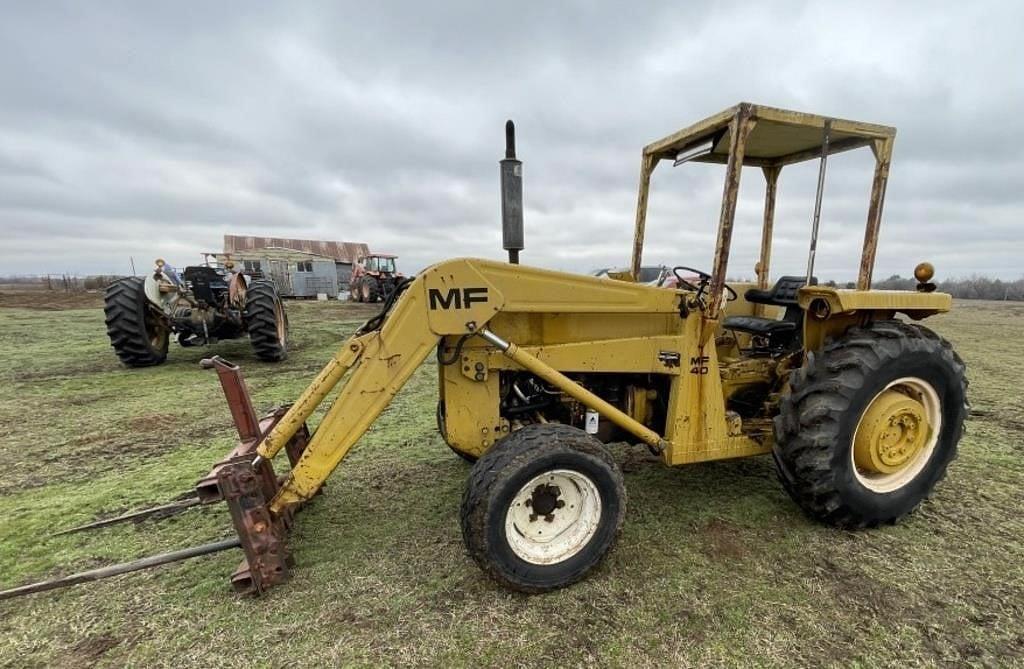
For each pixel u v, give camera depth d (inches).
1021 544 92.4
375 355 81.5
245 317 260.2
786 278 121.7
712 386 98.3
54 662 67.3
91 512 106.5
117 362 263.0
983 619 73.3
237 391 90.2
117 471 127.8
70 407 182.1
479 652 67.9
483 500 75.8
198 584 82.9
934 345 100.2
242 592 78.5
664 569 85.3
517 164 89.7
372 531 97.7
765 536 95.3
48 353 288.8
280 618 74.6
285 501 81.0
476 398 94.2
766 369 115.0
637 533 96.3
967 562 87.0
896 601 77.1
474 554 76.9
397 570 85.5
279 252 1007.6
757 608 75.6
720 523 99.8
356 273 833.5
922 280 106.6
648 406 106.7
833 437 91.1
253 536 78.2
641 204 129.3
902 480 99.7
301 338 350.0
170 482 121.0
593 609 75.9
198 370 243.4
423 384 219.8
